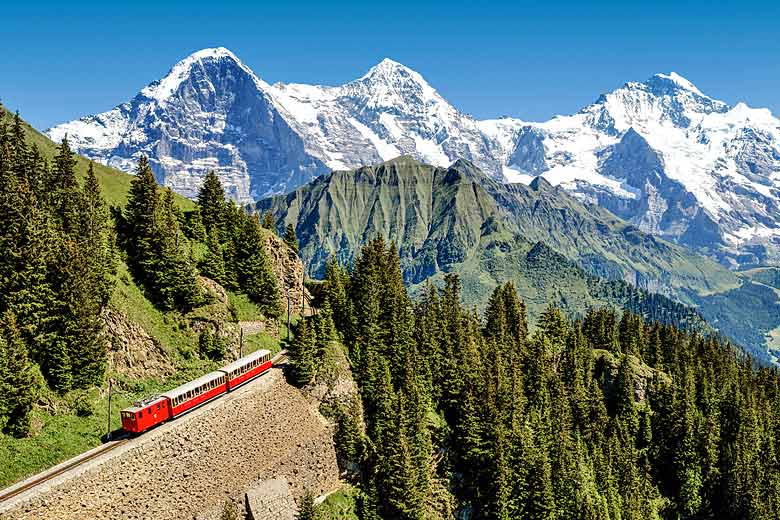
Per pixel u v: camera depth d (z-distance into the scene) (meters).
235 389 111.38
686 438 155.88
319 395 124.44
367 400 132.25
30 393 86.94
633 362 194.50
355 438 121.94
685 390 165.12
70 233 110.94
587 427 155.50
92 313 99.31
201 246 141.00
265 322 140.62
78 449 87.94
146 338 112.31
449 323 159.75
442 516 122.81
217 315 127.81
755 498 145.50
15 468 81.25
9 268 94.31
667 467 159.38
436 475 129.00
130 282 118.25
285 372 123.50
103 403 98.00
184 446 94.81
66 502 78.56
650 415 171.38
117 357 106.06
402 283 171.00
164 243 121.38
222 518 96.31
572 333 188.12
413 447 119.31
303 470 112.88
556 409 151.62
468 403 132.88
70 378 95.19
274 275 150.12
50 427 89.06
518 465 126.69
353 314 145.50
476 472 130.12
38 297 95.56
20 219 97.75
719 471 154.75
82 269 100.25
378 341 141.75
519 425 136.00
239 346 127.75
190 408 100.19
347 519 113.06
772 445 168.12
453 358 147.62
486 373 142.75
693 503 151.00
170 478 91.50
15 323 90.75
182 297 122.31
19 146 120.62
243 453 103.75
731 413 174.25
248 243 143.12
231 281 138.62
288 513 104.62
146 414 91.50
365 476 121.62
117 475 84.88
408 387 127.50
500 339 171.25
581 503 127.38
